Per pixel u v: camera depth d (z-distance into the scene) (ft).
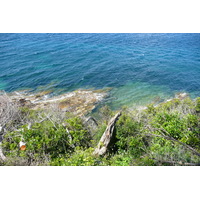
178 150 23.75
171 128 27.14
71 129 33.83
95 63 120.78
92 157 26.61
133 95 82.69
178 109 41.55
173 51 146.10
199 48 152.46
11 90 85.87
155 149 25.14
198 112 41.60
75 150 28.37
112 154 27.48
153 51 146.51
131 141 26.86
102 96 80.79
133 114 39.99
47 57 130.00
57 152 28.43
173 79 99.60
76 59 126.93
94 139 33.09
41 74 103.35
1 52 138.21
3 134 32.42
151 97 81.25
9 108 43.73
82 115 63.93
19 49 145.79
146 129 29.40
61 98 77.97
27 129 30.78
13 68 111.14
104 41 172.24
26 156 26.68
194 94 84.43
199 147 24.89
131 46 159.22
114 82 95.66
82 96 80.43
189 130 27.32
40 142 27.61
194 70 111.04
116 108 71.15
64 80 96.99
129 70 110.83
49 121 39.55
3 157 26.86
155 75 104.37
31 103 72.23
